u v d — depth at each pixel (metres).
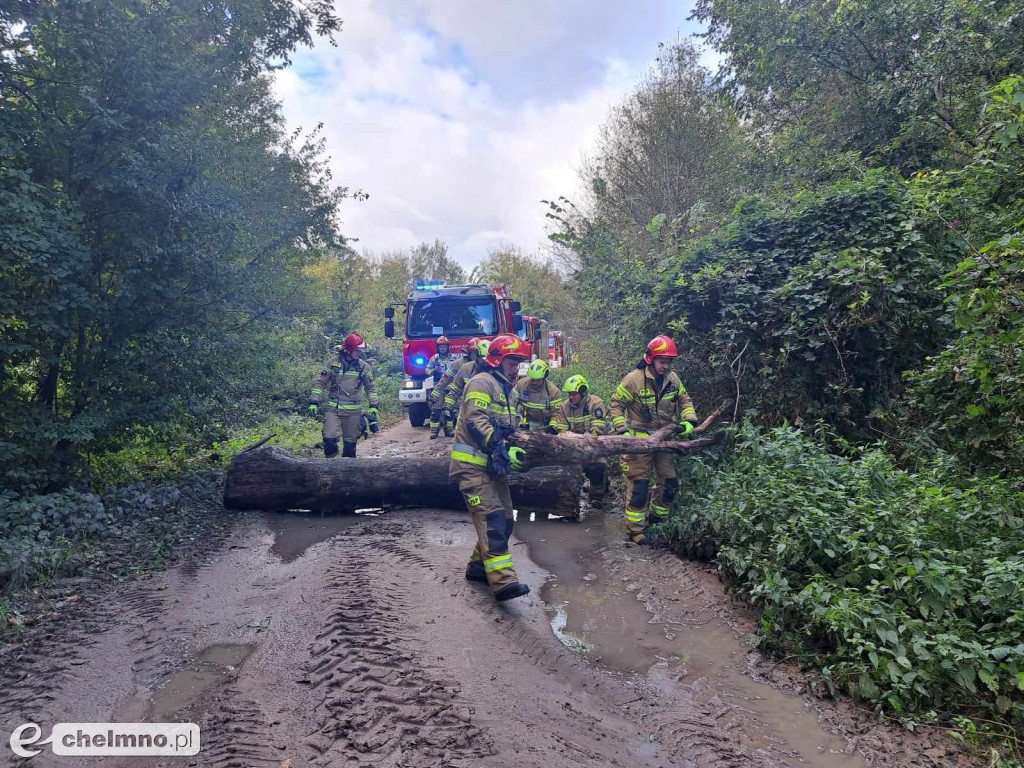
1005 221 6.21
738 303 7.07
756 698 3.39
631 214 19.02
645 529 6.11
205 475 8.47
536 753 2.76
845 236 7.07
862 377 6.85
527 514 7.12
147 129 6.66
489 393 4.53
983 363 4.62
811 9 11.29
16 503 5.52
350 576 4.91
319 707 3.11
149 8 7.06
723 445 6.90
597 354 15.46
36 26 6.05
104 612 4.38
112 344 6.95
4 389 6.29
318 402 8.72
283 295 13.00
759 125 14.33
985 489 4.57
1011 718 3.04
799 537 4.35
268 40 8.45
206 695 3.27
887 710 3.24
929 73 9.67
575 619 4.36
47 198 6.04
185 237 7.03
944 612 3.49
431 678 3.36
